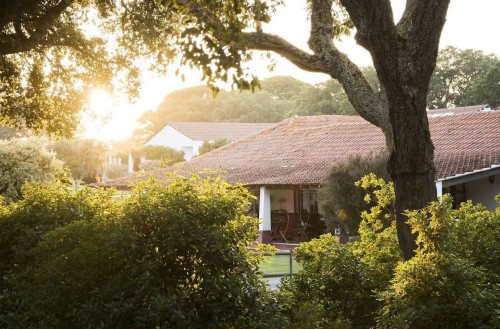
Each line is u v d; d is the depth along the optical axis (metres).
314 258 8.00
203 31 6.43
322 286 7.59
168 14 13.91
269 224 27.52
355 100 8.68
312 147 31.11
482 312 5.67
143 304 6.05
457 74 67.38
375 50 7.75
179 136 64.50
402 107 7.77
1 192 26.62
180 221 6.15
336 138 31.58
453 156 23.25
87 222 6.99
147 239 6.25
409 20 7.71
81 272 6.20
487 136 24.98
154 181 6.85
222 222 6.40
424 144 7.88
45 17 12.59
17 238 7.40
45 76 16.39
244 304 6.26
